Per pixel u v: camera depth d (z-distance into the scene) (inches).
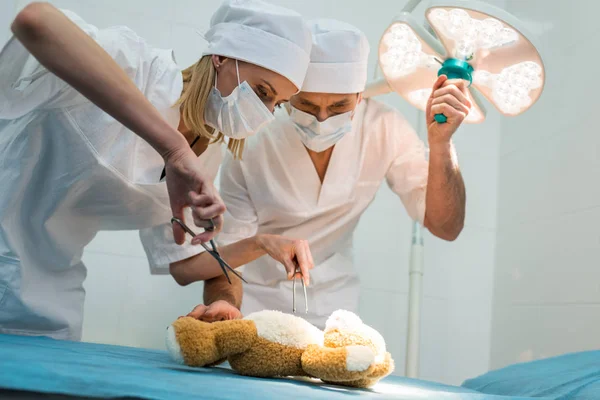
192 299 115.2
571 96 112.7
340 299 91.7
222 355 48.0
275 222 91.5
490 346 124.7
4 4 109.7
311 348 46.9
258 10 66.8
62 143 63.3
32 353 41.1
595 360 75.2
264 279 92.0
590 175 105.2
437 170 85.4
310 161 90.4
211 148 75.4
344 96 78.0
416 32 78.7
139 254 113.0
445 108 79.4
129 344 110.7
